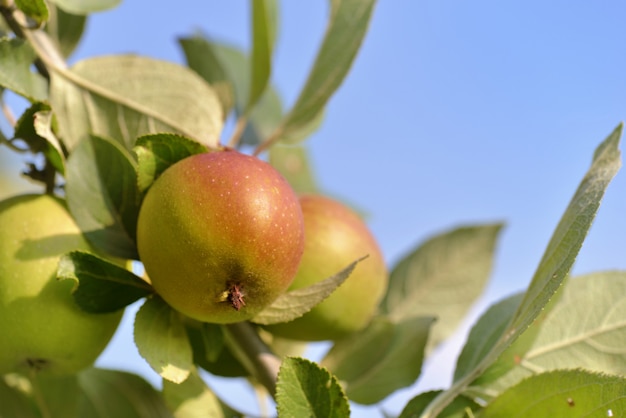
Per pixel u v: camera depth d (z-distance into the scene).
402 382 0.65
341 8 0.68
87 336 0.60
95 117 0.63
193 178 0.56
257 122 0.79
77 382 0.69
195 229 0.55
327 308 0.63
